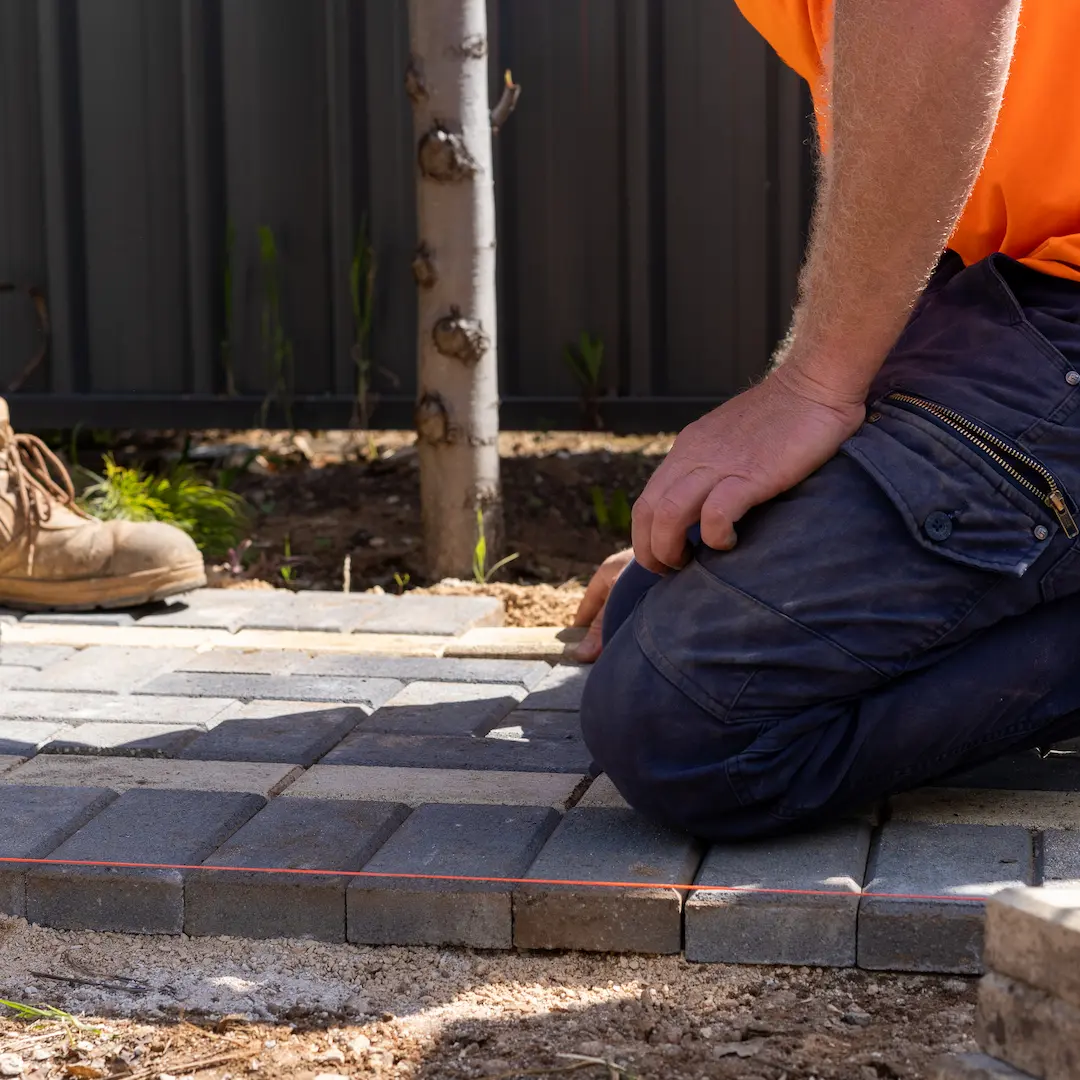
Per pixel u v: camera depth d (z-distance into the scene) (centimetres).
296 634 352
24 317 538
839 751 212
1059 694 217
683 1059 175
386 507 504
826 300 207
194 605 378
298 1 508
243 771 255
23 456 402
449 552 424
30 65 525
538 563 447
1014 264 222
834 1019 183
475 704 293
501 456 550
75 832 229
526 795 242
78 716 286
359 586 431
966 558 203
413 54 409
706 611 209
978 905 192
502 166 509
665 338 511
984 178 229
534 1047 179
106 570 365
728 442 213
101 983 198
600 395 516
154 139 523
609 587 332
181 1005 192
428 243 414
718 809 212
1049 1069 139
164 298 532
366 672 316
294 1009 190
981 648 212
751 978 194
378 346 524
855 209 197
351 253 519
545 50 502
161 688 305
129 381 538
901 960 192
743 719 209
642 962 199
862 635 206
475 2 407
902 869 204
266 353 527
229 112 518
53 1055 181
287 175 518
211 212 523
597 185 505
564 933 201
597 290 511
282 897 208
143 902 211
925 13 184
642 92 496
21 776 254
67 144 526
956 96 188
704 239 503
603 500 503
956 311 222
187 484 471
